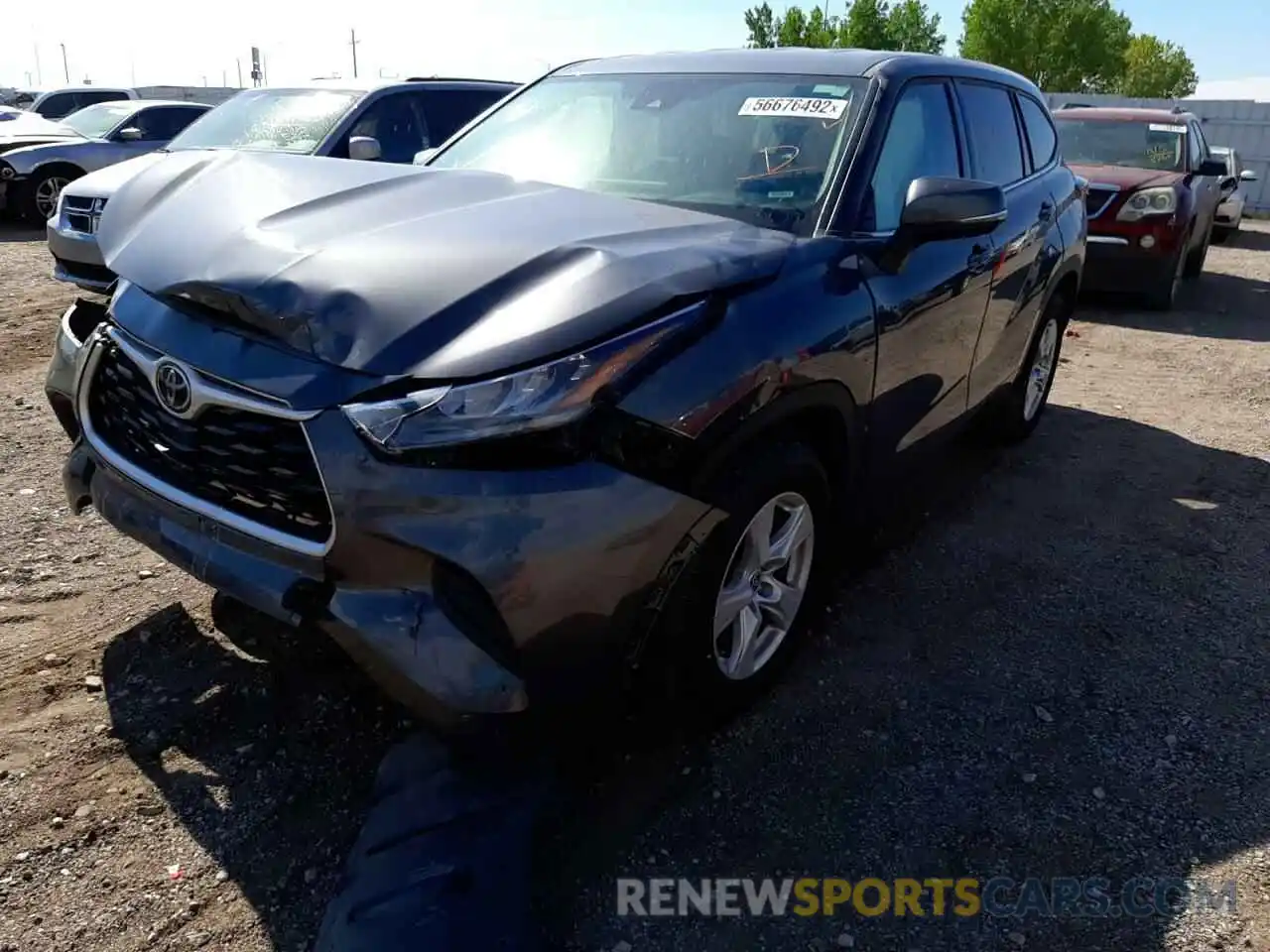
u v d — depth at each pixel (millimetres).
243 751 2602
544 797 2443
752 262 2549
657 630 2379
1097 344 7828
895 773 2660
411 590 2094
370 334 2088
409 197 2678
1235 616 3572
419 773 2494
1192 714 2979
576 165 3406
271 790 2473
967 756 2740
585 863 2299
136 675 2889
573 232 2465
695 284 2344
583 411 2068
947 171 3695
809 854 2373
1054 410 6023
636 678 2434
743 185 3113
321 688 2840
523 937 2066
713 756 2686
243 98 7734
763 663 2844
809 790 2578
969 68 4141
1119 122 9977
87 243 6039
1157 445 5402
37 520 3885
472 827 2330
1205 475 4969
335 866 2260
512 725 2135
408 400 2021
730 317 2377
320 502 2141
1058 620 3494
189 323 2350
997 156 4246
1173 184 8789
